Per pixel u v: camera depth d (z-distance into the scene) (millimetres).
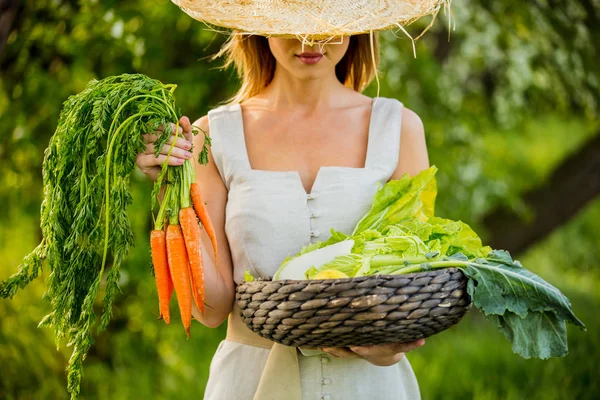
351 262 2258
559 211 7875
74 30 5258
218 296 2578
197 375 6012
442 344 7629
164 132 2299
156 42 5336
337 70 2984
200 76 5438
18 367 5742
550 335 2203
